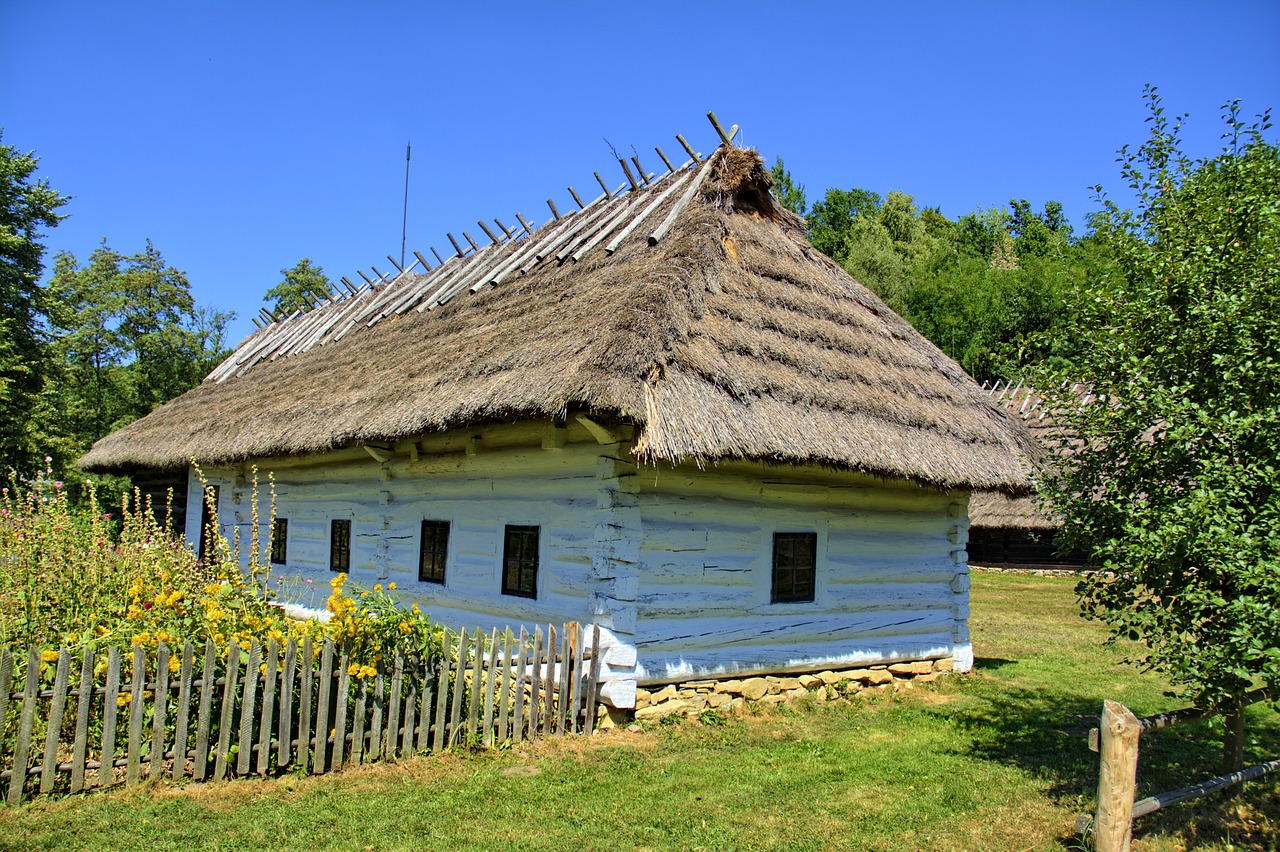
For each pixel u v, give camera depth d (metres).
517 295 11.24
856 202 54.47
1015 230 64.12
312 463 12.16
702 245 9.37
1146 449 5.38
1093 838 4.63
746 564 8.41
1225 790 5.80
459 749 6.43
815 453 7.75
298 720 5.98
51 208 23.59
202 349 37.12
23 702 5.08
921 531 10.13
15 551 7.51
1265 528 4.79
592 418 7.20
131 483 19.22
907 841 5.13
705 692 7.99
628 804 5.65
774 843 5.08
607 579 7.42
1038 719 8.25
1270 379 5.03
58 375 24.38
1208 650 4.79
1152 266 5.83
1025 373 6.31
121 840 4.67
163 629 5.82
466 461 9.37
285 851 4.68
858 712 8.45
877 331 11.18
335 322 16.62
